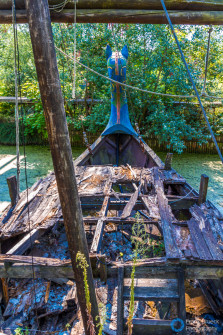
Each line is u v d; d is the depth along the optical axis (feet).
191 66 28.60
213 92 30.60
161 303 9.82
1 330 8.74
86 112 33.81
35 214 11.59
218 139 32.99
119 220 10.83
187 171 26.61
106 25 27.58
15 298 9.95
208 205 12.12
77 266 6.44
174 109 31.09
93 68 28.96
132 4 9.80
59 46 29.14
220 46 30.60
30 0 5.04
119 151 23.53
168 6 9.83
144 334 8.04
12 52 40.52
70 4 9.79
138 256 11.35
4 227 10.77
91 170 16.40
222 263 8.37
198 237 9.57
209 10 9.99
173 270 8.55
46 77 5.32
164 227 10.25
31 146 37.55
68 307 9.46
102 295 8.61
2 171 26.76
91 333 5.80
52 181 15.17
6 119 37.32
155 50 29.04
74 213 6.17
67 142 5.77
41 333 8.69
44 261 8.81
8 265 8.88
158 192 13.15
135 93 28.45
